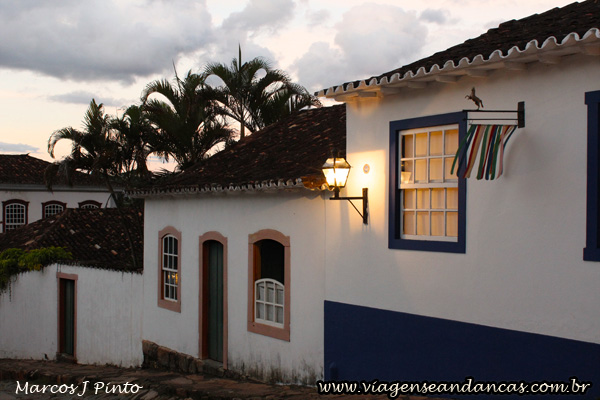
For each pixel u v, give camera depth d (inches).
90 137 606.5
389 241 302.5
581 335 228.2
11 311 662.5
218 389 362.6
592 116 225.6
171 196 465.1
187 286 452.4
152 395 380.2
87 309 563.5
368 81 292.4
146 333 498.0
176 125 623.5
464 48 281.6
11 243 731.4
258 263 391.5
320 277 340.2
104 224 741.9
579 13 267.6
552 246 237.6
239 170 421.1
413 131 295.1
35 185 1240.2
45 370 523.5
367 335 312.5
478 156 260.1
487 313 259.9
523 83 247.6
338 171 306.5
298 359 353.1
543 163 240.7
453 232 280.2
